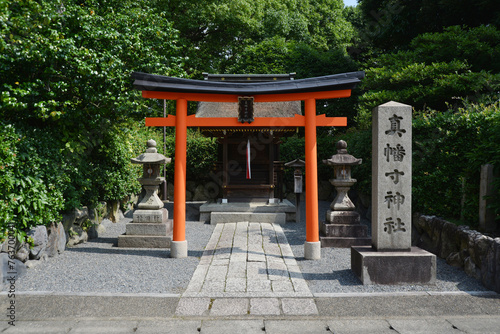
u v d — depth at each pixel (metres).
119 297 4.16
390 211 4.87
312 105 5.92
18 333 3.26
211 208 9.78
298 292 4.31
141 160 6.94
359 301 4.06
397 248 4.85
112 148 8.02
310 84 5.67
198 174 13.36
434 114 7.67
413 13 12.20
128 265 5.52
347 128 15.24
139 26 7.11
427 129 6.75
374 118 5.03
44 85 5.72
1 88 5.29
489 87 8.23
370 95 9.38
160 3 15.28
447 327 3.42
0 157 4.68
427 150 6.63
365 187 9.84
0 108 5.10
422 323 3.51
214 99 6.08
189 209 11.72
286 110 9.73
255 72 16.36
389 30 13.00
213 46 17.73
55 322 3.50
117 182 8.56
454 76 8.28
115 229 8.48
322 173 13.35
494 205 4.94
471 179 5.73
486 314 3.71
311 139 5.93
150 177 7.12
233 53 18.95
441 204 6.32
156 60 6.98
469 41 9.01
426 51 9.82
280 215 9.38
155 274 5.09
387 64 10.61
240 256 5.93
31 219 5.16
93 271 5.18
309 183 5.95
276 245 6.74
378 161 4.87
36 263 5.38
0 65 5.12
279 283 4.64
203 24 16.88
